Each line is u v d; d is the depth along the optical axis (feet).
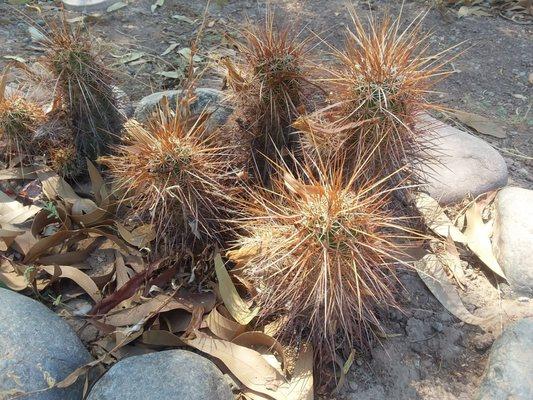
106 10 3.78
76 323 1.99
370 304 1.79
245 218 1.83
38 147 2.47
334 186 1.58
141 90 3.13
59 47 2.19
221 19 3.76
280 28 2.55
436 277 2.12
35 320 1.82
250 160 2.08
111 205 2.20
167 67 3.34
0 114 2.34
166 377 1.65
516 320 2.04
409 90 1.77
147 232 2.09
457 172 2.50
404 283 2.11
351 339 1.85
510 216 2.26
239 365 1.79
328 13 3.84
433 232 2.27
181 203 1.86
